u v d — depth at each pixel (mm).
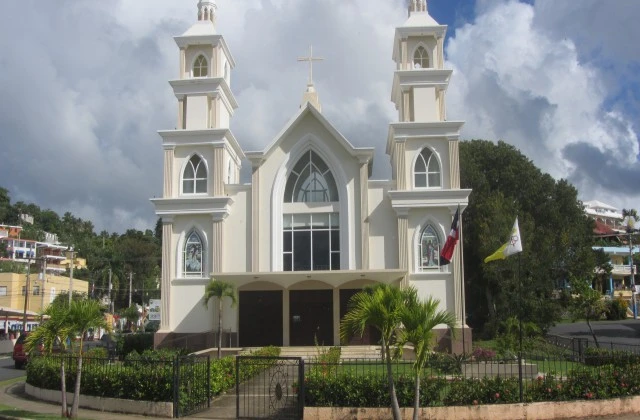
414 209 37281
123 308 94500
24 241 121938
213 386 21000
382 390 18172
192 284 37469
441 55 39906
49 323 18422
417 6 40969
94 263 102750
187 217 38156
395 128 38031
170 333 36875
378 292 16078
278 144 39094
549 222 57531
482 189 56375
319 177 39094
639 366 20578
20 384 28531
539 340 34062
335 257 38062
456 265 36406
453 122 37750
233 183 42406
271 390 22047
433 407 17938
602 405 18969
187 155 38844
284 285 37000
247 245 38156
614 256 92500
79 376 18672
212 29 40906
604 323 62938
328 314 37594
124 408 20000
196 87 39781
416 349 15438
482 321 56844
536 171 59938
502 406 18234
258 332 37562
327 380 18500
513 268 45969
